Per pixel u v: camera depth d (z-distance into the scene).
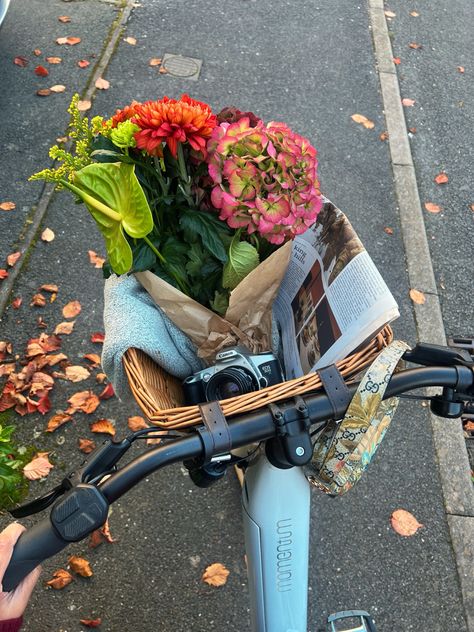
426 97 3.89
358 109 3.71
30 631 1.96
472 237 3.23
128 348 1.22
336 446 1.11
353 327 1.11
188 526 2.19
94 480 0.95
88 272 2.79
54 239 2.88
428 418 2.52
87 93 3.51
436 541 2.25
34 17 3.92
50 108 3.41
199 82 3.67
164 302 1.22
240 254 1.17
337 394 1.06
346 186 3.32
